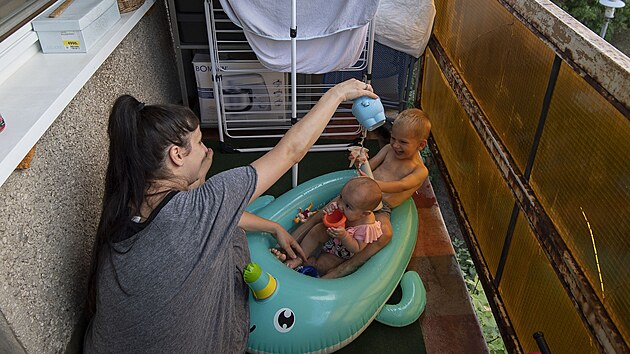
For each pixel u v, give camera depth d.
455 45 2.14
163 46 2.70
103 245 1.15
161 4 2.64
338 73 2.78
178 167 1.15
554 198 1.32
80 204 1.57
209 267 1.12
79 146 1.59
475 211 1.95
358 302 1.68
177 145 1.12
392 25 2.41
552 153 1.33
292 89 2.10
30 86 1.44
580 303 1.18
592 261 1.15
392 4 2.38
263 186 1.18
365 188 1.74
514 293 1.60
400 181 1.99
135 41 2.24
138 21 2.20
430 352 1.74
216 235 1.11
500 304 1.72
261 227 1.79
